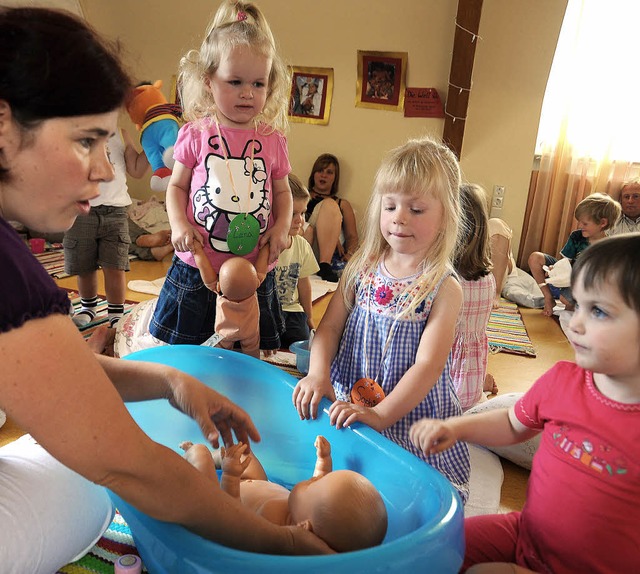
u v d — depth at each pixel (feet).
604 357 2.94
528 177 12.49
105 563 3.87
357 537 3.03
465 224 5.92
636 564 3.01
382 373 4.51
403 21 12.25
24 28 2.16
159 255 12.18
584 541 3.12
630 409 3.05
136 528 2.98
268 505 3.57
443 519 2.85
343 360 4.78
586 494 3.11
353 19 12.51
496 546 3.56
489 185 12.71
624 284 2.83
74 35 2.24
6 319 2.20
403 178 4.19
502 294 11.87
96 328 7.59
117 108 2.44
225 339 5.21
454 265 5.98
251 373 4.54
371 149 13.07
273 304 6.26
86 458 2.37
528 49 11.89
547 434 3.37
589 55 11.82
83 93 2.23
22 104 2.16
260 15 5.51
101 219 8.08
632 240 2.93
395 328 4.42
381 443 3.72
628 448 3.00
